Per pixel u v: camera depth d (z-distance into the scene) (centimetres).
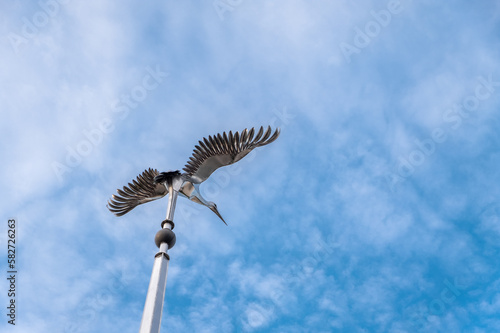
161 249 984
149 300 879
